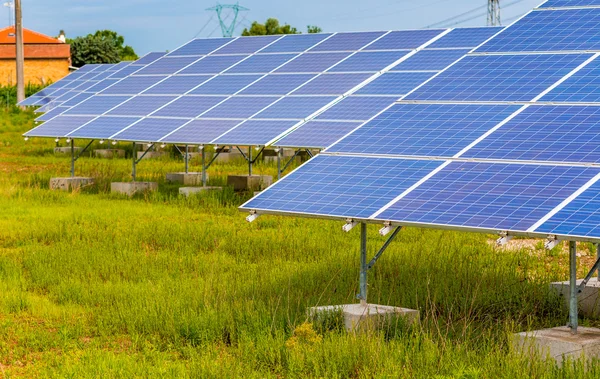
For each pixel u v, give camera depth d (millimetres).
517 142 14016
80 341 13945
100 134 32344
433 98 16625
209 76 35281
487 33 30078
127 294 16484
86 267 18984
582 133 13680
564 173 12734
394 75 27812
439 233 23547
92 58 107562
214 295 15938
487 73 16953
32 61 95062
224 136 27281
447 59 28266
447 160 14172
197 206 28984
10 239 22781
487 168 13516
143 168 41250
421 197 13203
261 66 34250
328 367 11969
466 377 11273
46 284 17859
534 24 18703
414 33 32250
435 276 17344
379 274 17578
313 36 35938
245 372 12141
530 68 16641
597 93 14828
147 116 32656
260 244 21766
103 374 11953
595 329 13391
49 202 29938
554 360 11945
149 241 22766
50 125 35281
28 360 13156
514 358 11883
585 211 11562
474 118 15320
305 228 24688
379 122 16375
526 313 15383
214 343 13727
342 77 29500
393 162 14695
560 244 22609
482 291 16281
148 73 38844
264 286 16812
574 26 18000
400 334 13742
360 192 13953
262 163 43562
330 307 14695
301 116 26953
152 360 12930
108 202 29938
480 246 21578
